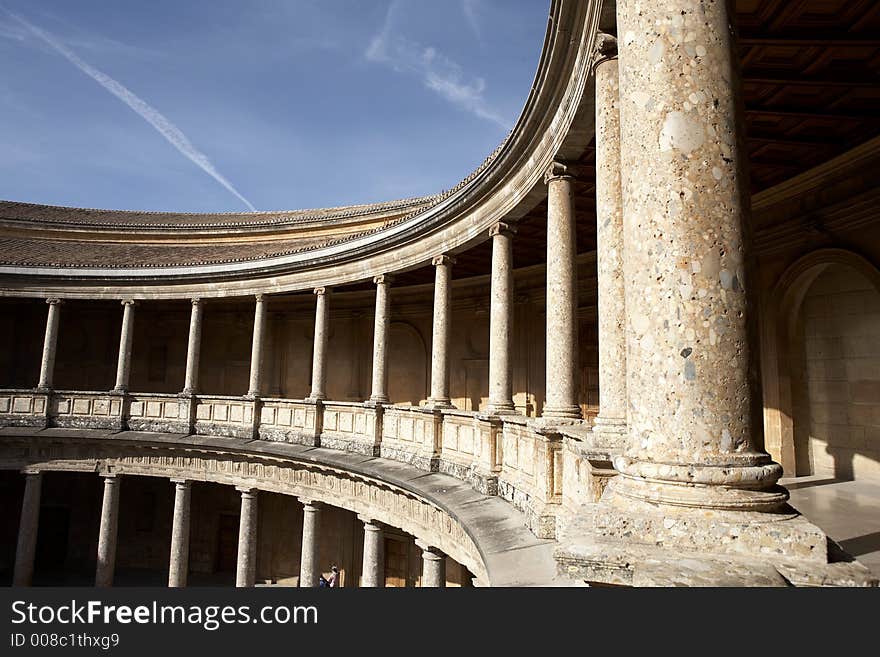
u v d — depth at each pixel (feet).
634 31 11.80
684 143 10.75
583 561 9.48
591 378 55.57
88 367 86.69
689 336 10.37
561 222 30.30
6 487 85.76
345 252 59.21
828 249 35.63
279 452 59.00
